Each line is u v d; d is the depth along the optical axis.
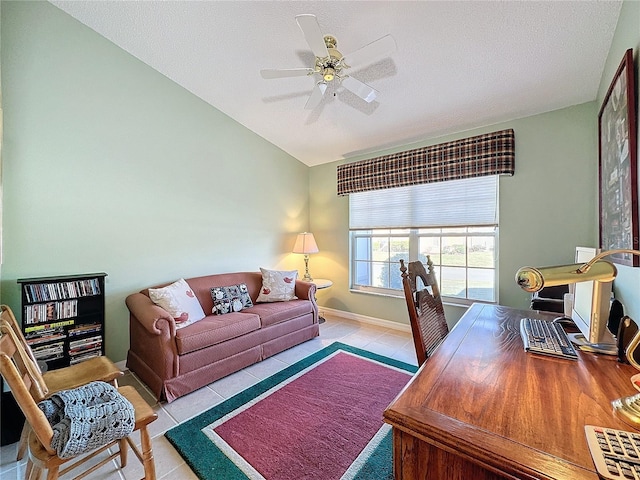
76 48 2.53
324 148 4.13
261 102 3.37
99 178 2.68
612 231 1.77
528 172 2.82
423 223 3.55
